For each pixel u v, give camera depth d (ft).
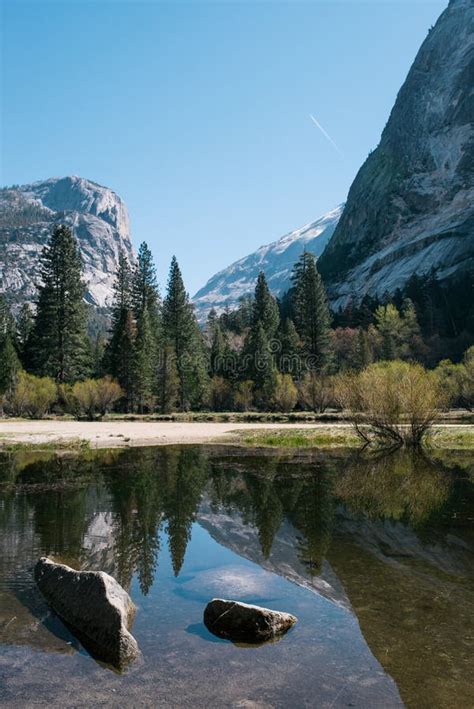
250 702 14.26
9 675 15.76
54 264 194.59
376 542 30.94
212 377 250.16
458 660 16.53
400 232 531.50
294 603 21.45
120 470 60.08
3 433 98.22
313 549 29.55
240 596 22.29
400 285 415.64
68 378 192.44
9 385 186.09
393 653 17.01
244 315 398.21
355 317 345.10
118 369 206.90
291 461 68.54
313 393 181.57
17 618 19.88
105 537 32.07
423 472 59.06
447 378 163.73
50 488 48.52
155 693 14.76
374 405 87.56
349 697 14.48
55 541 31.01
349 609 20.72
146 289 241.55
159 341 227.61
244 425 133.69
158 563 26.99
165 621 19.67
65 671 16.01
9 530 33.53
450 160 553.23
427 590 22.85
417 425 86.89
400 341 261.44
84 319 201.77
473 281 349.41
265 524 35.53
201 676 15.67
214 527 34.65
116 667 16.25
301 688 14.97
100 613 18.49
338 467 63.00
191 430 113.29
